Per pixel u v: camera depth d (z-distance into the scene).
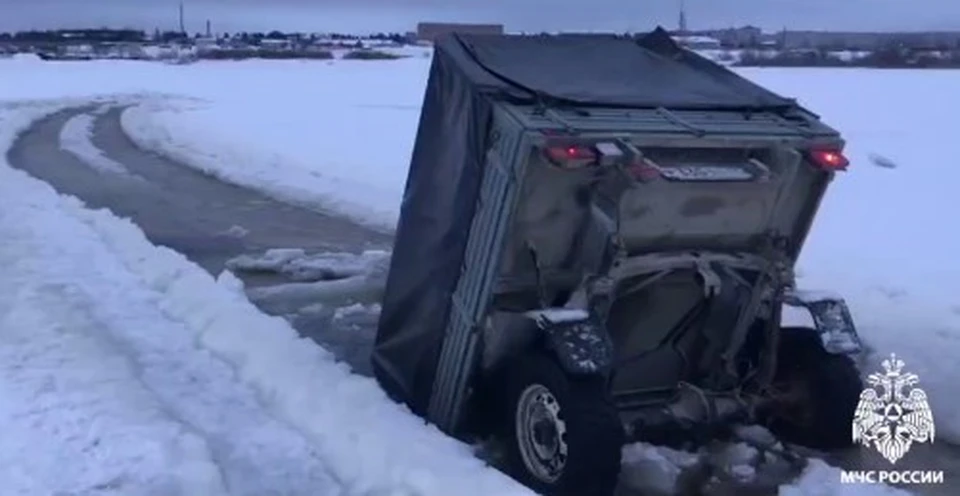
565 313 5.33
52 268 9.93
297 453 5.78
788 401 6.11
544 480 5.36
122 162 21.31
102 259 10.44
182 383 6.85
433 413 6.15
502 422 5.97
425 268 6.15
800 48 92.19
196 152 22.84
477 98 5.57
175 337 7.82
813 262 11.23
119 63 92.56
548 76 6.03
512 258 5.54
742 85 6.35
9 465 5.37
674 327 5.88
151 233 13.16
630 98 5.77
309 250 12.13
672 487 5.61
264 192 16.77
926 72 63.06
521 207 5.38
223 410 6.39
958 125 28.44
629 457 5.84
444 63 6.09
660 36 6.89
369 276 10.52
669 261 5.62
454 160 5.84
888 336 8.03
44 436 5.73
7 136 26.11
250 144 24.19
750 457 5.93
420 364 6.24
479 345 5.70
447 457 5.56
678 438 6.09
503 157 5.38
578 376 5.11
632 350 5.88
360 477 5.51
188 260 10.71
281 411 6.50
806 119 5.96
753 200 5.69
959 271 10.72
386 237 13.08
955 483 5.79
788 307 7.51
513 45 6.44
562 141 5.14
